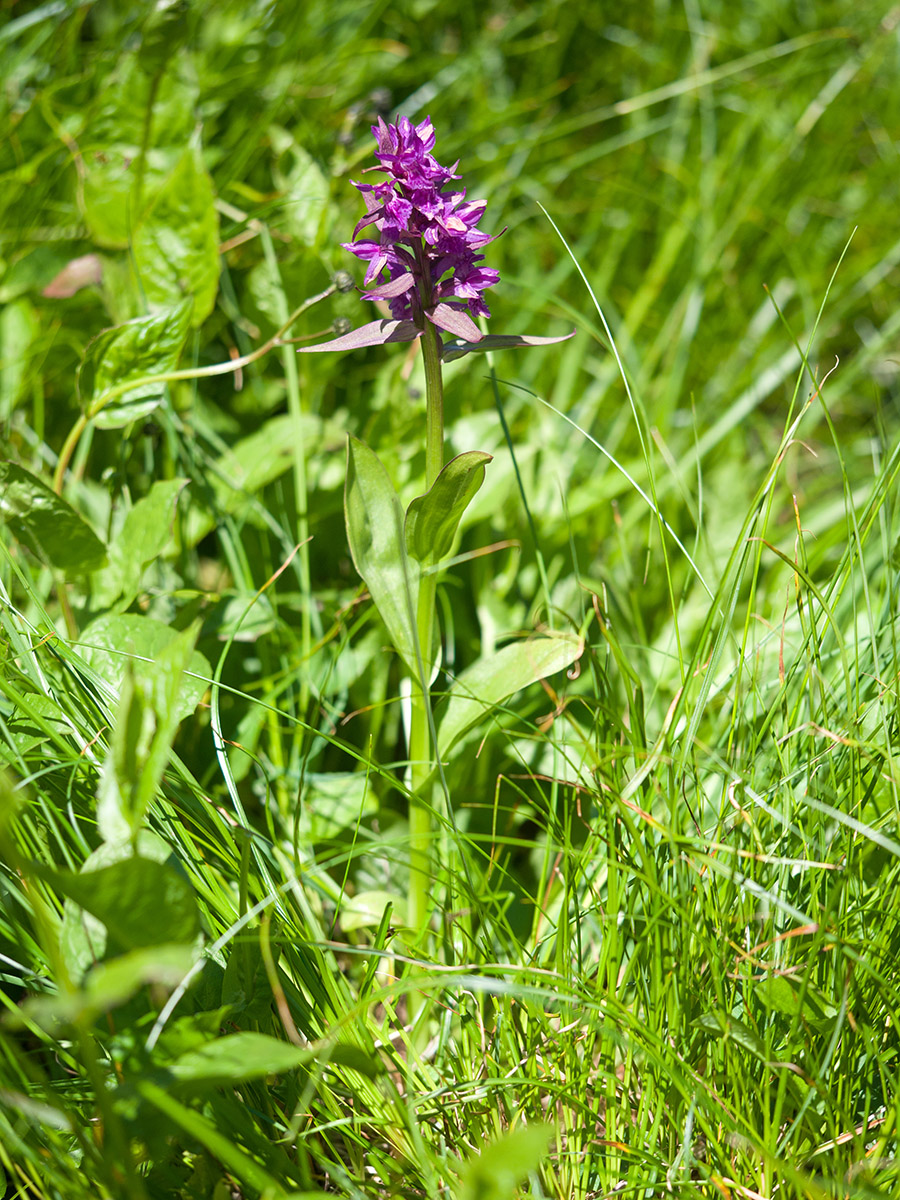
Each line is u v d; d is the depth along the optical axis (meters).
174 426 0.92
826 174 1.40
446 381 0.97
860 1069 0.75
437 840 0.81
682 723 0.83
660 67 1.46
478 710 0.80
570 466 1.00
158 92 0.94
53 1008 0.65
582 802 0.86
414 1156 0.74
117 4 1.28
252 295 0.97
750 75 1.45
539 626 0.87
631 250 1.31
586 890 0.80
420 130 0.75
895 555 0.90
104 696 0.79
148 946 0.70
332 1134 0.77
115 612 0.86
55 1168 0.71
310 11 1.24
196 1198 0.73
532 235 1.26
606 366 1.06
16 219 1.02
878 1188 0.72
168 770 0.79
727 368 1.14
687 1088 0.72
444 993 0.78
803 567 0.81
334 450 0.95
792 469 1.04
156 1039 0.71
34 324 0.97
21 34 1.22
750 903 0.77
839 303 1.24
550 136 1.20
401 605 0.79
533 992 0.71
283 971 0.76
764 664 0.88
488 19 1.45
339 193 1.04
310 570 0.95
